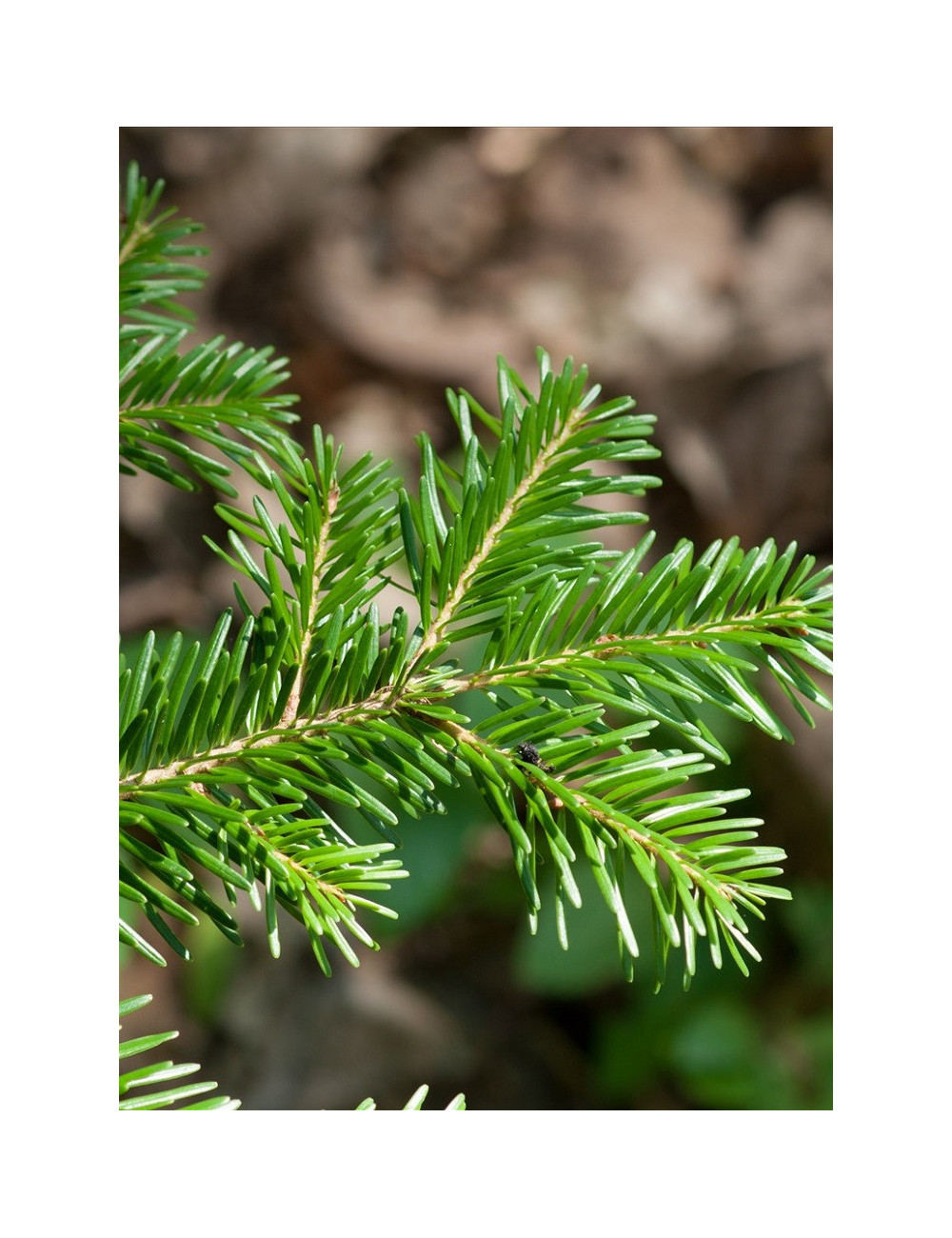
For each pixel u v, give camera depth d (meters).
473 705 1.00
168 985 1.19
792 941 1.17
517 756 0.50
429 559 0.52
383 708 0.51
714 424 1.49
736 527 1.44
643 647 0.51
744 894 0.48
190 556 1.34
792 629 0.52
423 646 0.51
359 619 0.51
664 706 0.51
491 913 1.24
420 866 1.13
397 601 1.16
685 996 1.15
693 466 1.45
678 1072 1.13
